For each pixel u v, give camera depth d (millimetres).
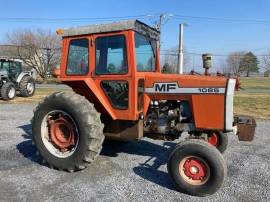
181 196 4148
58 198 4020
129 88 4754
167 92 4824
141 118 4953
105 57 4906
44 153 5051
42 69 40656
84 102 4816
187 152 4152
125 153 5914
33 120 5152
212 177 4051
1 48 43375
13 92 16016
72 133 4914
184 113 4871
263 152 6227
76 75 5168
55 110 4953
